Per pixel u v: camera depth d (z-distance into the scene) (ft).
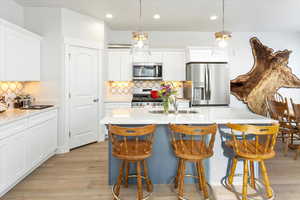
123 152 6.98
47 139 11.10
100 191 8.20
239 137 8.68
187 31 18.33
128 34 17.93
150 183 8.09
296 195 7.89
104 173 9.84
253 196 7.80
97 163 11.09
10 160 7.84
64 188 8.41
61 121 12.66
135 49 10.16
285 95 18.92
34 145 9.70
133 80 17.25
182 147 7.05
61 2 11.83
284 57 18.83
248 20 15.40
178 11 13.44
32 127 9.50
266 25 16.75
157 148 8.65
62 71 12.62
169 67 17.31
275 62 18.79
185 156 6.88
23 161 8.75
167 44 18.30
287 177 9.38
